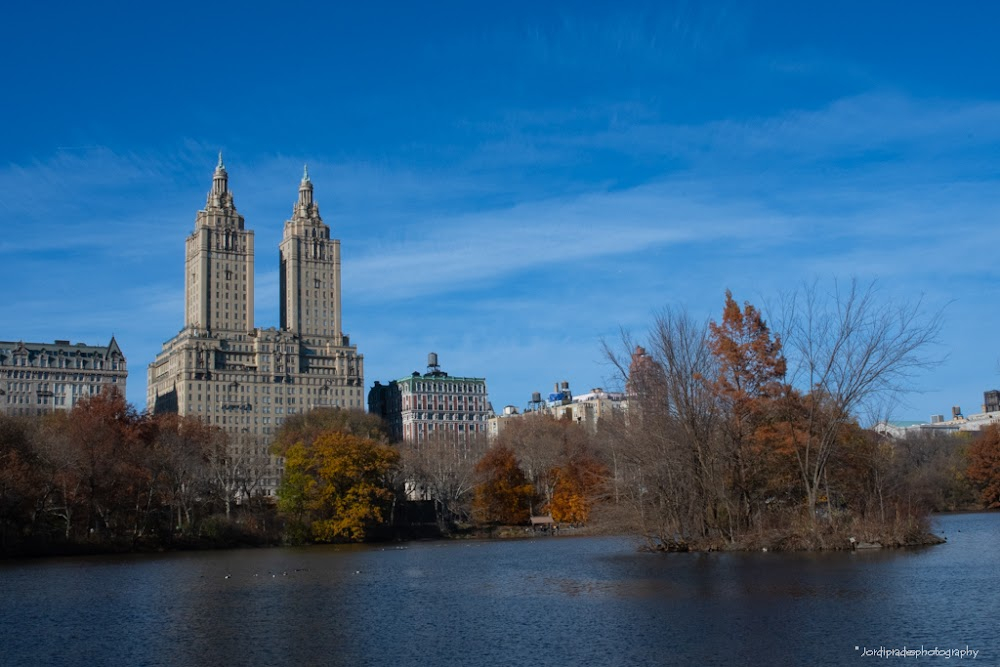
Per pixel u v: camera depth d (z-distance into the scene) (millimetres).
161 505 144375
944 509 182125
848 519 90125
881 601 53281
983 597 54000
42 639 50812
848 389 88625
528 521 180625
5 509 121000
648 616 51531
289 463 158375
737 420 90625
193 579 83688
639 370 92062
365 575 84625
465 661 42125
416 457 186125
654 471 90250
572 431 189000
